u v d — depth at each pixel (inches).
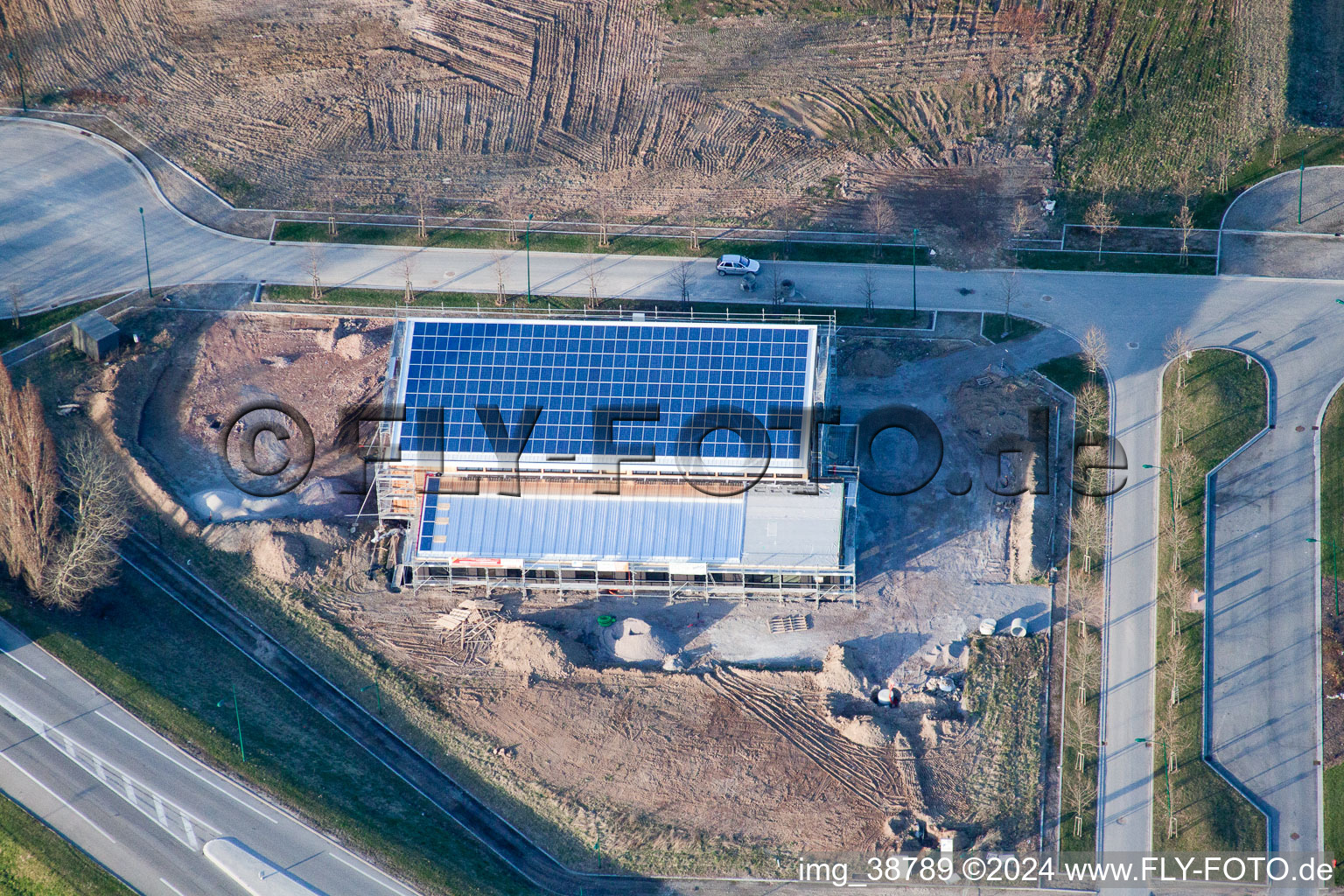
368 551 5403.5
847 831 4773.6
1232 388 5698.8
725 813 4813.0
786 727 4995.1
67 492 5418.3
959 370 5861.2
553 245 6299.2
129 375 5831.7
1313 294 5984.3
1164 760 4931.1
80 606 5162.4
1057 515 5452.8
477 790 4891.7
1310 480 5462.6
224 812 4694.9
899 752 4923.7
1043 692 5083.7
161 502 5467.5
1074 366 5826.8
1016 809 4845.0
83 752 4785.9
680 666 5137.8
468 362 5388.8
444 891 4586.6
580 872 4726.9
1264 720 4990.2
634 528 5216.5
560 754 4940.9
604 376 5354.3
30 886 4525.1
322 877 4569.4
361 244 6318.9
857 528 5383.9
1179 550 5329.7
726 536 5187.0
